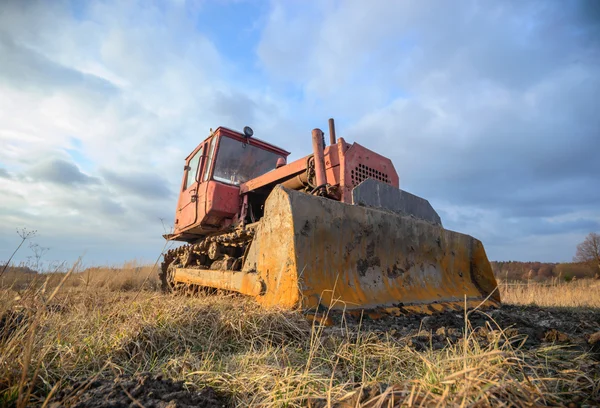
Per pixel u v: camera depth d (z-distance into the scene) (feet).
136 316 9.93
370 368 7.33
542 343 9.11
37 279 9.73
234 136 22.88
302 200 12.11
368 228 13.89
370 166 16.72
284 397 5.56
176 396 5.33
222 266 17.84
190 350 8.51
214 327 9.56
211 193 20.74
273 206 12.54
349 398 5.32
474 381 4.61
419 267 15.83
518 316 14.25
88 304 12.73
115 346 8.19
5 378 5.69
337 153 16.11
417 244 15.90
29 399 5.39
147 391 5.48
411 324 11.43
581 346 8.72
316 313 10.33
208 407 5.33
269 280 12.07
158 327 9.21
